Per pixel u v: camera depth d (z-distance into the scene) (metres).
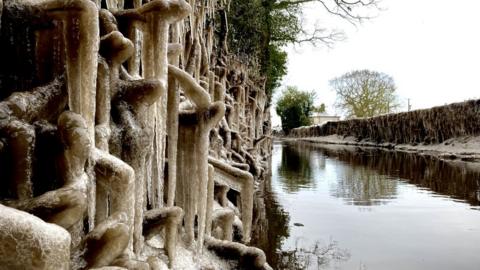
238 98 10.36
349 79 44.72
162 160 3.16
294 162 17.50
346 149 28.52
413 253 5.07
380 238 5.69
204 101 3.22
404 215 7.09
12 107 1.86
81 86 2.07
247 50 17.06
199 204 3.35
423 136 26.05
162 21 2.77
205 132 3.29
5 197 1.79
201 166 3.32
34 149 1.92
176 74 3.14
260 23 17.16
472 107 21.36
